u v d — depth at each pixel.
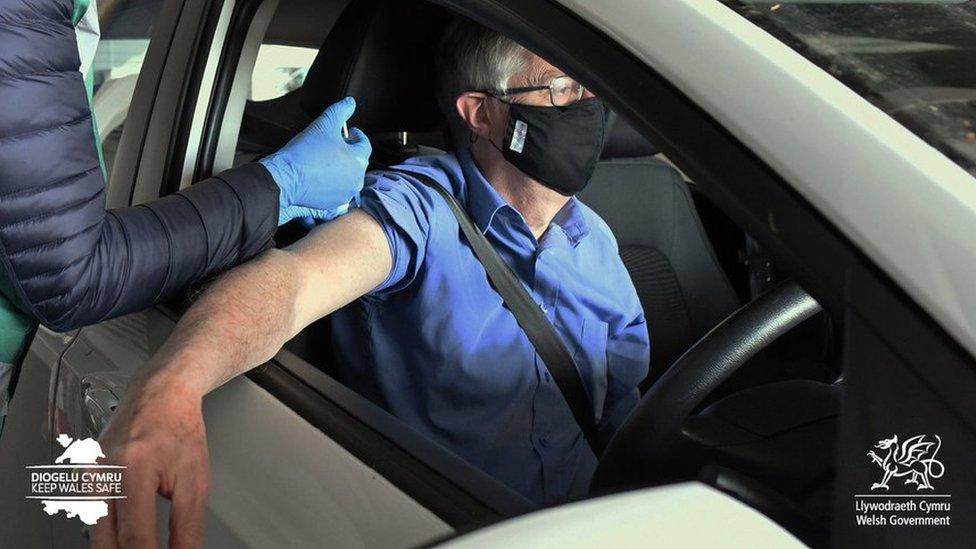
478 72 1.58
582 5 1.01
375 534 1.04
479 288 1.62
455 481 1.09
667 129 0.93
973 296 0.80
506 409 1.59
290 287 1.37
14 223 1.14
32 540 1.55
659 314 2.04
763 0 1.08
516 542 0.76
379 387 1.63
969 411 0.78
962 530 0.78
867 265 0.83
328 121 1.59
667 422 1.10
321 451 1.17
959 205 0.85
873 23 1.09
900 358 0.81
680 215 2.08
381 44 1.69
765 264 2.08
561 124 1.55
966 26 1.12
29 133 1.12
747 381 1.83
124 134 1.70
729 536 0.78
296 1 1.78
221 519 1.15
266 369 1.34
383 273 1.56
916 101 0.96
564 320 1.70
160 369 1.16
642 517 0.79
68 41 1.15
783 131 0.89
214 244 1.36
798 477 1.00
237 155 1.85
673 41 0.96
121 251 1.27
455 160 1.70
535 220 1.70
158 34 1.69
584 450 1.62
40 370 1.62
